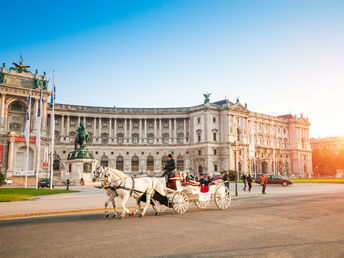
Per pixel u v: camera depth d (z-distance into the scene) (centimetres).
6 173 9831
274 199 3422
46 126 11981
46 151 9250
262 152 15300
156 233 1459
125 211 1980
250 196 3850
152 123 13912
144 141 13538
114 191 2066
